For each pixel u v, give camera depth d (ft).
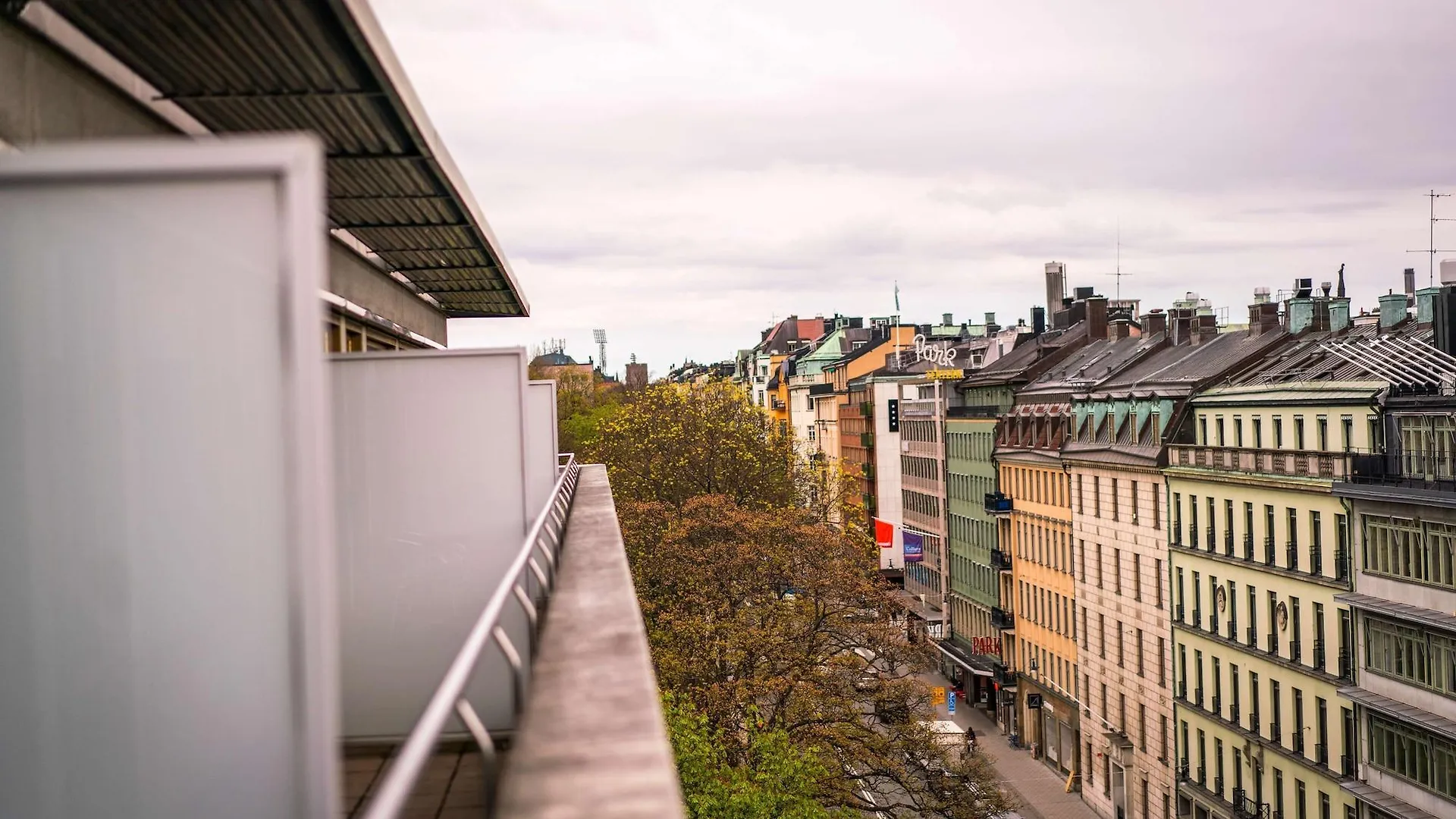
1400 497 143.95
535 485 63.87
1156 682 207.62
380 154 28.68
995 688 287.69
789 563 146.61
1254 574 178.19
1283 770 170.40
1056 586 248.73
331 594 11.26
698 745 108.99
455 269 55.06
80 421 11.10
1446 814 134.62
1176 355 231.50
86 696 11.30
